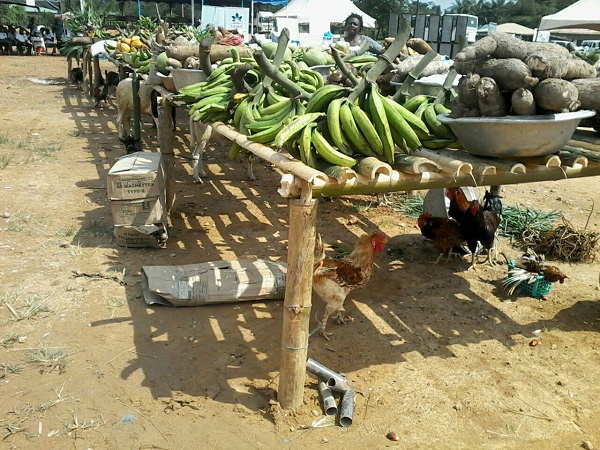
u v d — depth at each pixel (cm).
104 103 1402
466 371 371
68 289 452
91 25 1784
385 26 4047
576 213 705
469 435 312
